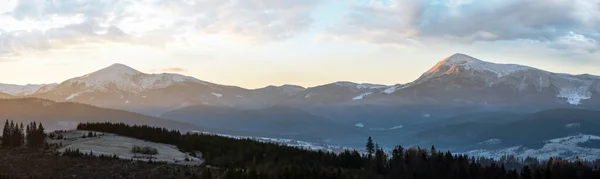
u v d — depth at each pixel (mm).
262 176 169125
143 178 154750
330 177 180875
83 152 192250
